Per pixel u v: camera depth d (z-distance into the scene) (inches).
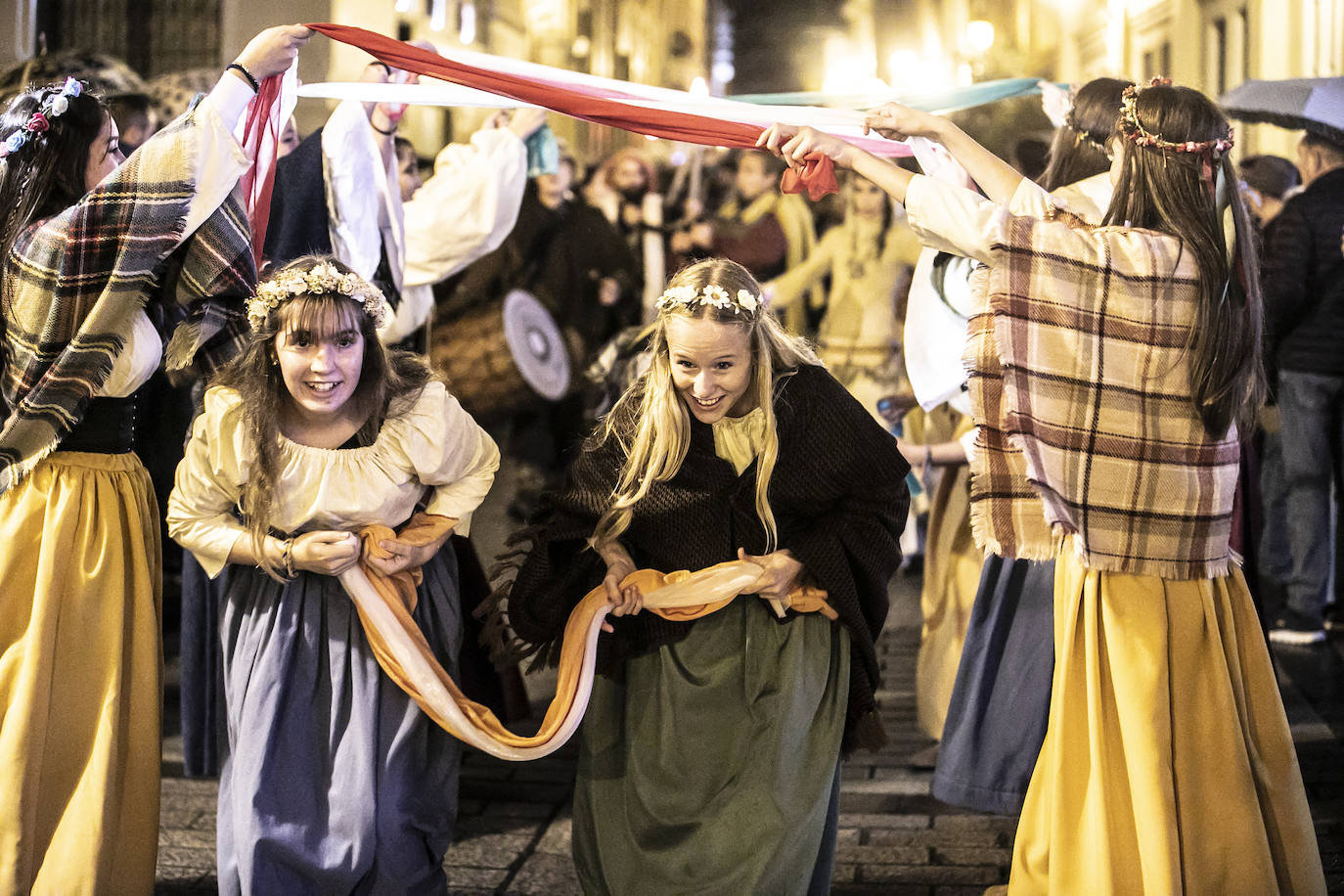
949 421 152.9
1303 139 195.6
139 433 180.2
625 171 287.0
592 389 218.2
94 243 98.9
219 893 102.4
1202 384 91.9
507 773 149.5
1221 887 92.2
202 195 100.3
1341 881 117.3
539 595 102.9
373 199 136.6
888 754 153.5
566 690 98.9
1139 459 92.3
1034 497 95.4
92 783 98.5
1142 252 92.0
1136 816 91.2
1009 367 92.2
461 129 328.5
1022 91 138.3
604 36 428.5
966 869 120.2
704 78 484.4
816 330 278.2
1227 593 95.9
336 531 99.3
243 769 98.1
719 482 99.0
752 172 286.0
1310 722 162.2
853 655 103.2
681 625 99.3
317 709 99.7
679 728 99.1
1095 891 92.4
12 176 104.0
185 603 138.5
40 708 97.7
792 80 478.3
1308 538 198.2
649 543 102.0
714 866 96.6
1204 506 93.5
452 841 128.3
